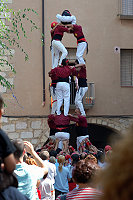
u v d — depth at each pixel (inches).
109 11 779.4
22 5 729.0
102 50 773.3
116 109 773.3
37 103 729.6
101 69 771.4
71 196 129.7
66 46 751.7
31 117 722.8
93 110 762.2
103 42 775.1
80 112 539.8
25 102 724.0
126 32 785.6
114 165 55.9
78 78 534.6
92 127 834.8
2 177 104.0
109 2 780.6
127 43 785.6
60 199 138.4
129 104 780.6
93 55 768.9
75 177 136.9
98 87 768.3
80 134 512.1
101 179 56.8
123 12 788.0
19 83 722.8
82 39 513.0
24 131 717.3
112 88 774.5
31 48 732.7
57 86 480.4
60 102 484.1
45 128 727.1
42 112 730.2
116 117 770.8
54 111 505.4
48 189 245.9
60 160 315.9
